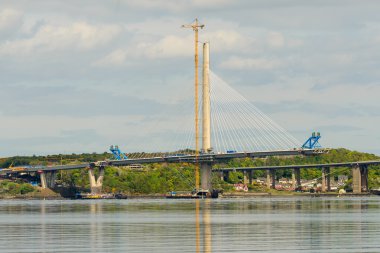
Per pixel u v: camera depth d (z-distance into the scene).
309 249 158.62
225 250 158.25
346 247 161.25
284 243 170.75
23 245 170.88
